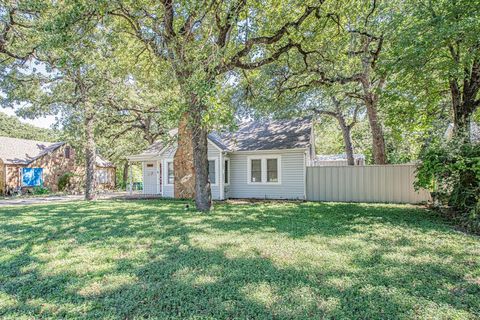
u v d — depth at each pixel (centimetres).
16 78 1321
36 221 750
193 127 749
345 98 1503
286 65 1088
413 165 1023
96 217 802
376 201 1134
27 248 489
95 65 1219
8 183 1984
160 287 322
